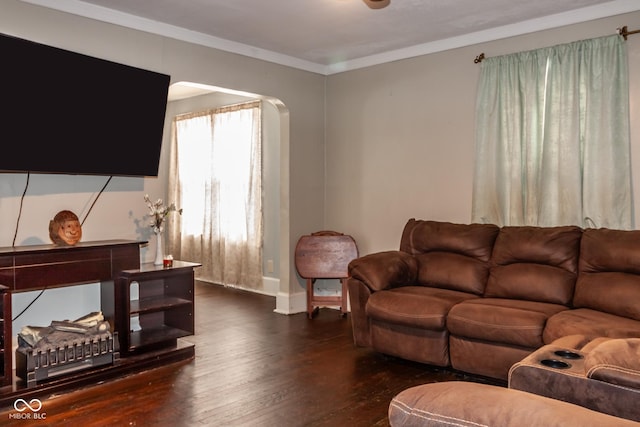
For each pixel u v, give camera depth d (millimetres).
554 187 3686
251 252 5895
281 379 3186
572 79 3588
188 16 3684
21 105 2980
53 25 3270
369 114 4898
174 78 3938
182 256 6793
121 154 3510
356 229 5035
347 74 5066
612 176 3439
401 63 4637
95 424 2551
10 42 2883
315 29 4004
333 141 5211
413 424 1043
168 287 3809
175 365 3438
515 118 3867
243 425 2547
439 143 4391
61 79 3135
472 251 3752
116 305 3307
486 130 4020
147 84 3578
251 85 4523
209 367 3400
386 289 3619
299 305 5043
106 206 3650
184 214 6730
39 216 3311
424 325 3246
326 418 2631
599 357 1305
